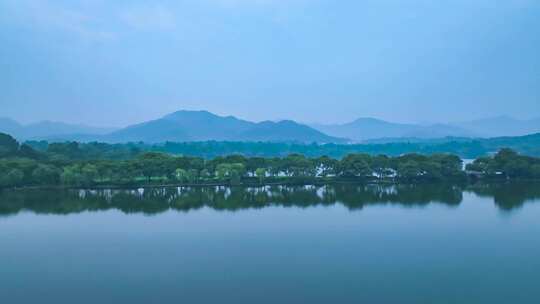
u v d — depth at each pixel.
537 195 149.00
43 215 120.25
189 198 149.50
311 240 92.31
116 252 84.12
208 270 73.25
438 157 193.88
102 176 172.88
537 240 90.69
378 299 60.69
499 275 69.94
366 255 81.19
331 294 62.56
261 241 91.75
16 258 80.69
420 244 88.38
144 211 126.25
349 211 124.50
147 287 65.69
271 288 65.00
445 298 60.91
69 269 74.25
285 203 139.12
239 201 143.25
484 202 136.62
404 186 176.00
